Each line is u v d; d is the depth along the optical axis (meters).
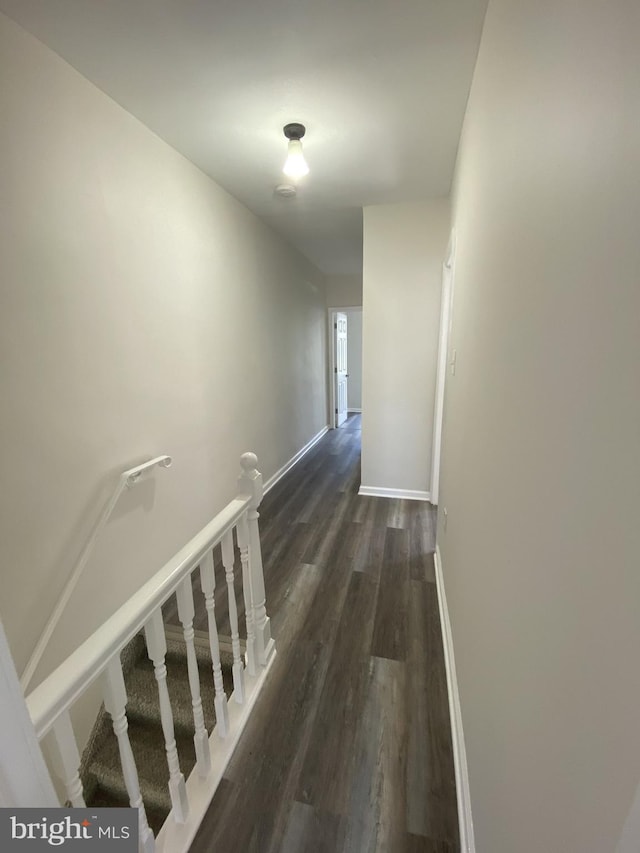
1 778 0.54
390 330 3.19
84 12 1.23
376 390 3.35
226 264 2.72
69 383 1.50
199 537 1.13
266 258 3.45
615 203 0.41
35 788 0.58
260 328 3.36
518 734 0.70
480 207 1.31
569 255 0.54
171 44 1.38
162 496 2.10
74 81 1.48
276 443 3.88
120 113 1.71
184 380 2.26
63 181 1.45
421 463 3.41
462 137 1.88
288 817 1.14
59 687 0.65
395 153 2.16
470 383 1.42
